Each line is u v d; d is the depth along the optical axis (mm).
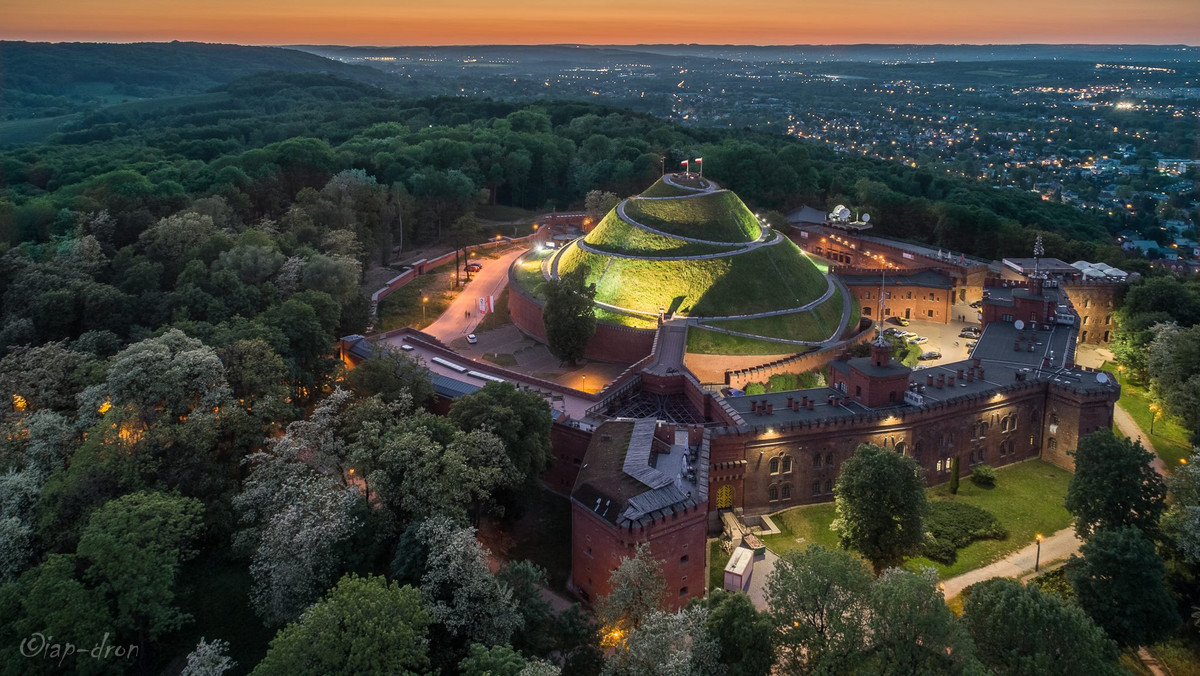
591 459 89938
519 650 63125
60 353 103500
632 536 74875
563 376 133375
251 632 76625
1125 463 85250
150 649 73750
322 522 72312
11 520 72250
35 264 136375
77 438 89688
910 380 113000
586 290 135375
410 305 169625
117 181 175875
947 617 60875
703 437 95000
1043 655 61500
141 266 137750
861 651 62438
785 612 66062
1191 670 75125
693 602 79125
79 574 74000
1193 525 79188
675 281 146750
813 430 99250
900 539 83812
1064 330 136875
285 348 110250
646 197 171000
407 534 74312
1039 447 115062
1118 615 75375
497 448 83562
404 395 92562
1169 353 123625
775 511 100062
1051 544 92438
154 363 90875
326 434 85500
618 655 61469
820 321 147000
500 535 91875
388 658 58375
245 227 171625
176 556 71875
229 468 91688
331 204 187500
